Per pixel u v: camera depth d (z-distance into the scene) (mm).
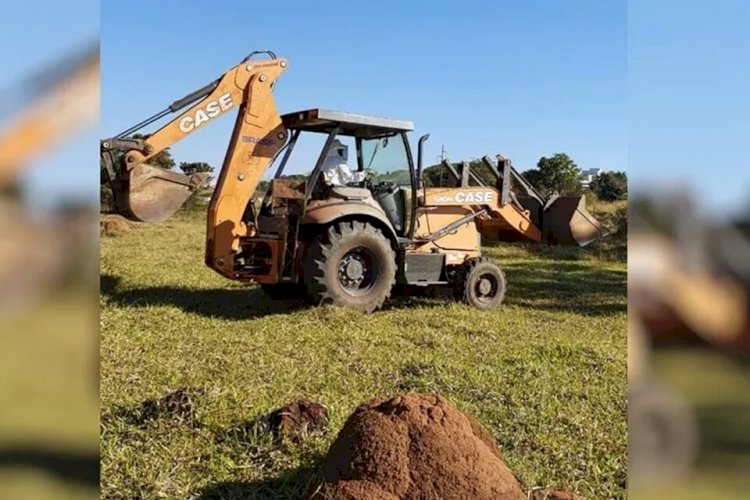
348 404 3951
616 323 7184
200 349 5336
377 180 7812
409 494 2348
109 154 6574
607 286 10219
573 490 2963
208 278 9516
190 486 2893
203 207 19438
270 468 3059
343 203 7055
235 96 7004
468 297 7887
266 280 6926
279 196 6715
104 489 2799
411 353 5371
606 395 4312
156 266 10406
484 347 5703
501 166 8508
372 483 2379
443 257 8000
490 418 3824
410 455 2432
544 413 3918
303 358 5145
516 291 9547
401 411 2586
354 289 7156
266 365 4887
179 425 3477
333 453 2602
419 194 7770
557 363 5137
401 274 7668
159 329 6031
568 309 8109
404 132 7484
